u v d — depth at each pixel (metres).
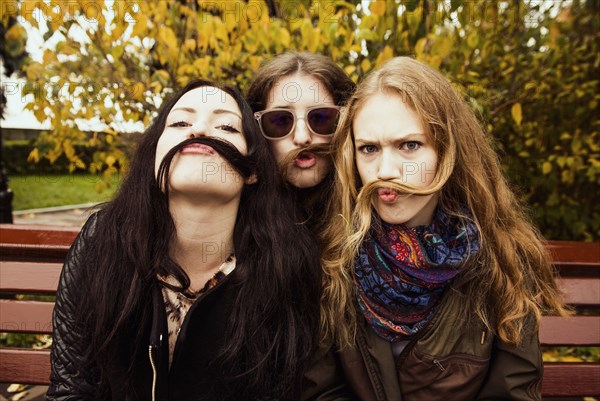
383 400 1.21
